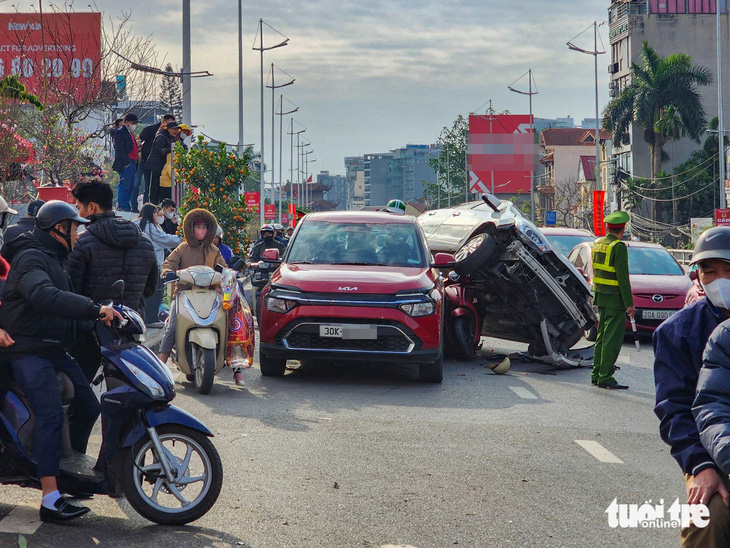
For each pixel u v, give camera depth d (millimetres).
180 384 10773
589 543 5430
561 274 13203
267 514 5812
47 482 5391
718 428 3369
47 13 27000
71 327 5668
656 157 75188
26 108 17781
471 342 13797
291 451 7508
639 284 17531
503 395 10688
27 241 5582
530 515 5957
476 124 85875
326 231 12656
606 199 93000
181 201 22891
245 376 11500
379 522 5715
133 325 5578
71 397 5691
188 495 6168
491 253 12664
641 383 12094
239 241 22578
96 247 6961
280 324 10969
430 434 8352
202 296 10250
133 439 5469
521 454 7676
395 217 13109
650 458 7691
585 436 8500
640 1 88688
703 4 87875
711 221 54500
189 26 25453
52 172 18141
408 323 10828
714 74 87188
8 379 5508
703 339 3756
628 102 74938
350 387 10922
